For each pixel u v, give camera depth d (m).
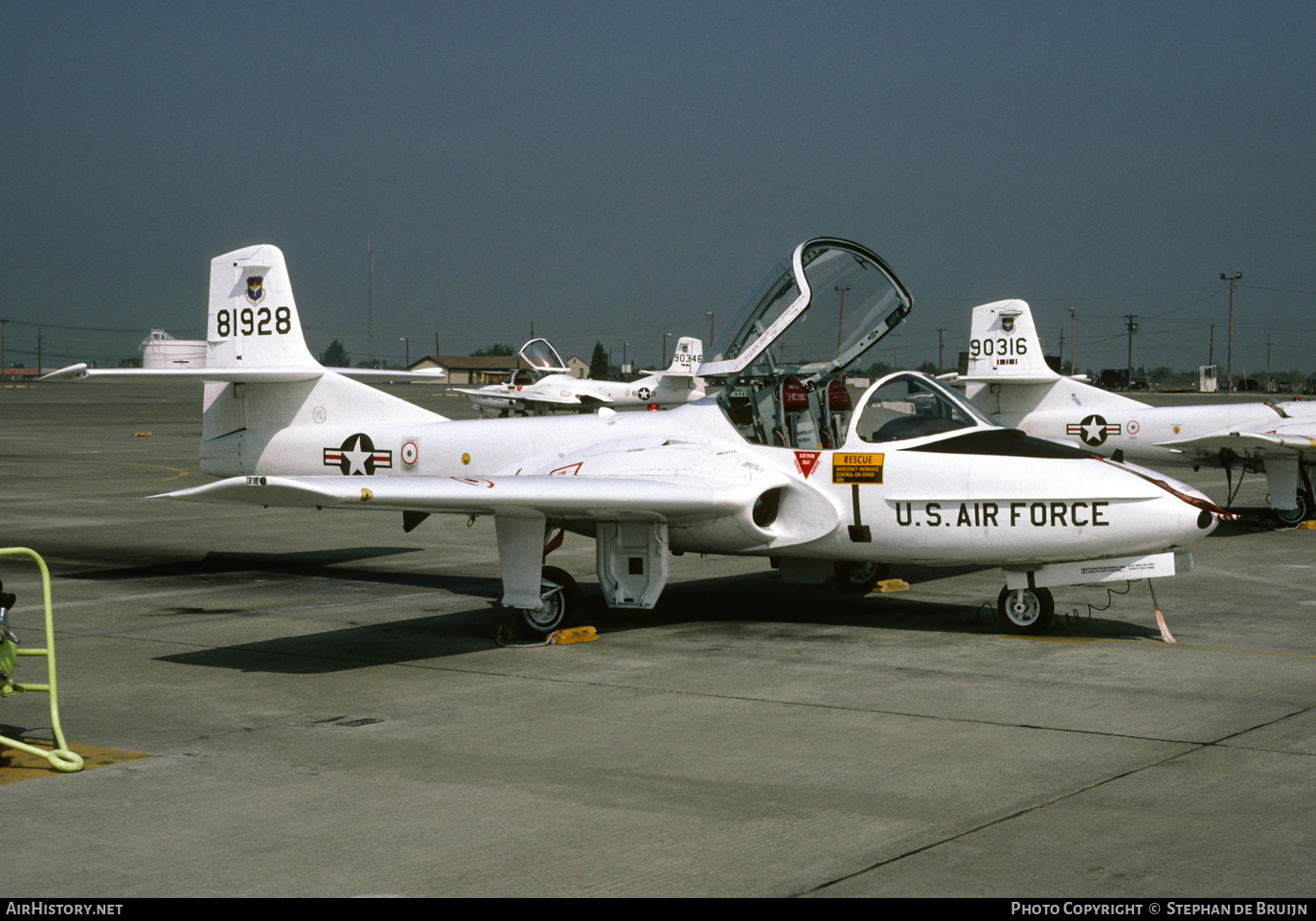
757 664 8.20
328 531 16.84
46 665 8.21
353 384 12.20
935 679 7.72
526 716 6.79
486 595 11.39
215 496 7.79
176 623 9.88
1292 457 16.84
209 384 12.87
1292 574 12.55
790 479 9.58
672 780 5.56
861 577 11.30
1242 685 7.52
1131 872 4.41
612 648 8.81
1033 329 20.73
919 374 9.66
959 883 4.32
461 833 4.85
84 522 17.78
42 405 68.81
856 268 10.32
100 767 5.79
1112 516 8.63
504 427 11.29
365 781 5.55
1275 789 5.39
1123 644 8.87
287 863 4.52
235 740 6.28
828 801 5.25
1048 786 5.45
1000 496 8.91
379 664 8.26
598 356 104.19
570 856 4.59
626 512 8.93
